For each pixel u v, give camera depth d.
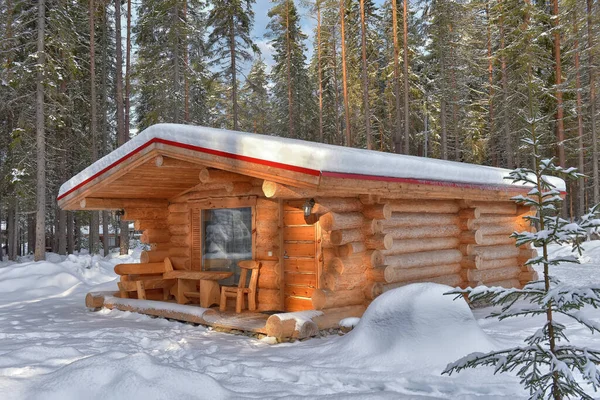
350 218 8.30
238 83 30.39
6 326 9.18
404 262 9.19
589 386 4.93
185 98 27.97
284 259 9.47
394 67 30.70
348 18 31.42
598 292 2.70
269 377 5.51
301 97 39.19
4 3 21.19
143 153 9.15
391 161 7.97
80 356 6.24
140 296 10.91
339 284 8.08
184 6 27.78
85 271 17.38
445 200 10.62
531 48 25.41
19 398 4.26
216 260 10.81
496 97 30.70
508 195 11.27
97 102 29.22
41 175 20.20
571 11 24.34
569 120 28.77
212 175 8.63
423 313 6.12
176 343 7.30
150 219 11.71
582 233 2.97
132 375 4.41
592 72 24.28
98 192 10.73
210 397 4.48
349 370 5.55
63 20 21.41
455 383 5.04
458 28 30.75
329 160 6.88
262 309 9.68
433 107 35.78
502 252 11.86
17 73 20.16
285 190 7.34
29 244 35.16
